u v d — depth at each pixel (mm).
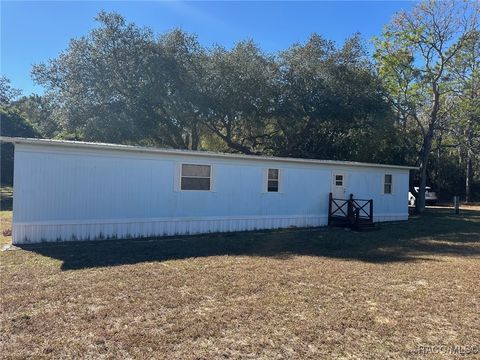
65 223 10617
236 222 13602
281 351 4164
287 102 23625
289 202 14859
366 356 4074
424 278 7266
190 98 22125
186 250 9797
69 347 4164
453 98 25391
